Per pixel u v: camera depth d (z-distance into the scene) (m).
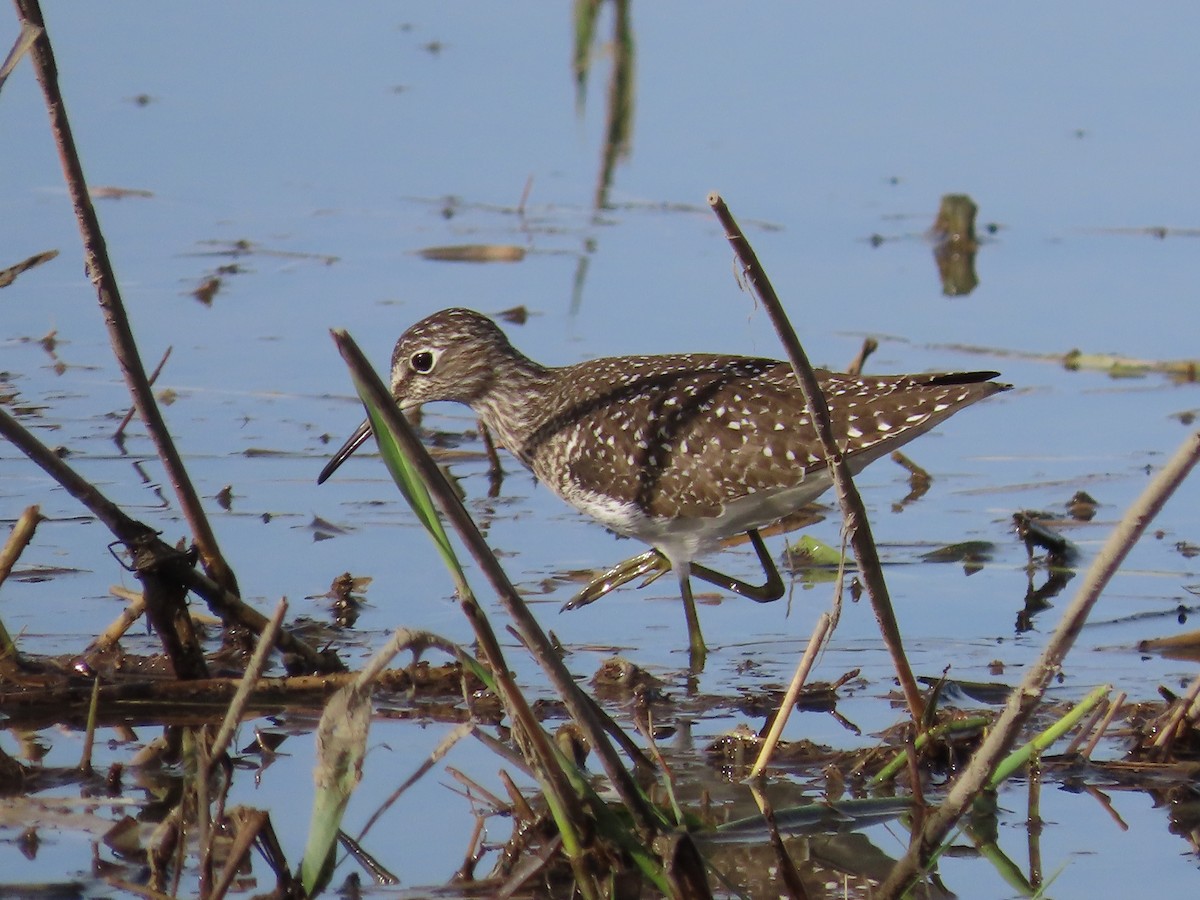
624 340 18.34
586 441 13.80
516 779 10.55
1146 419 17.34
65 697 11.36
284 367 18.06
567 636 13.11
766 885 9.33
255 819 8.72
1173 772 10.65
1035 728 11.20
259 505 15.13
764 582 14.55
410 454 8.37
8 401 16.97
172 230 21.36
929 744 10.73
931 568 14.48
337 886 9.12
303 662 11.88
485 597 13.57
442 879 9.24
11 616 12.63
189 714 11.37
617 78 24.27
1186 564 14.34
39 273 20.09
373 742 11.15
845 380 13.09
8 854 9.28
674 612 13.87
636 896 8.94
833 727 11.48
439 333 14.97
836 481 9.90
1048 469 16.33
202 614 13.00
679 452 13.26
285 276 20.30
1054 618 13.39
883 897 9.20
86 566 13.56
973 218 21.34
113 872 9.09
